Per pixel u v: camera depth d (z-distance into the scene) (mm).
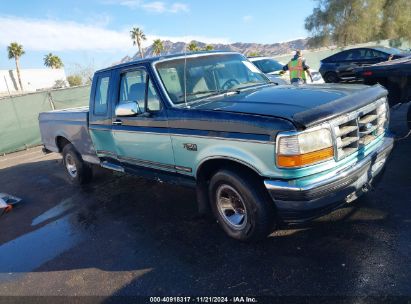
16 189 7434
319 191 3127
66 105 13047
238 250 3705
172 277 3449
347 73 16625
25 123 12297
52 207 5996
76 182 6859
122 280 3531
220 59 4816
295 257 3436
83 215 5391
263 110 3338
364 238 3562
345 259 3293
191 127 3809
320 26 35594
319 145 3127
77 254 4215
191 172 4016
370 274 3045
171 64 4406
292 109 3248
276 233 3883
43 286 3670
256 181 3500
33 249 4543
